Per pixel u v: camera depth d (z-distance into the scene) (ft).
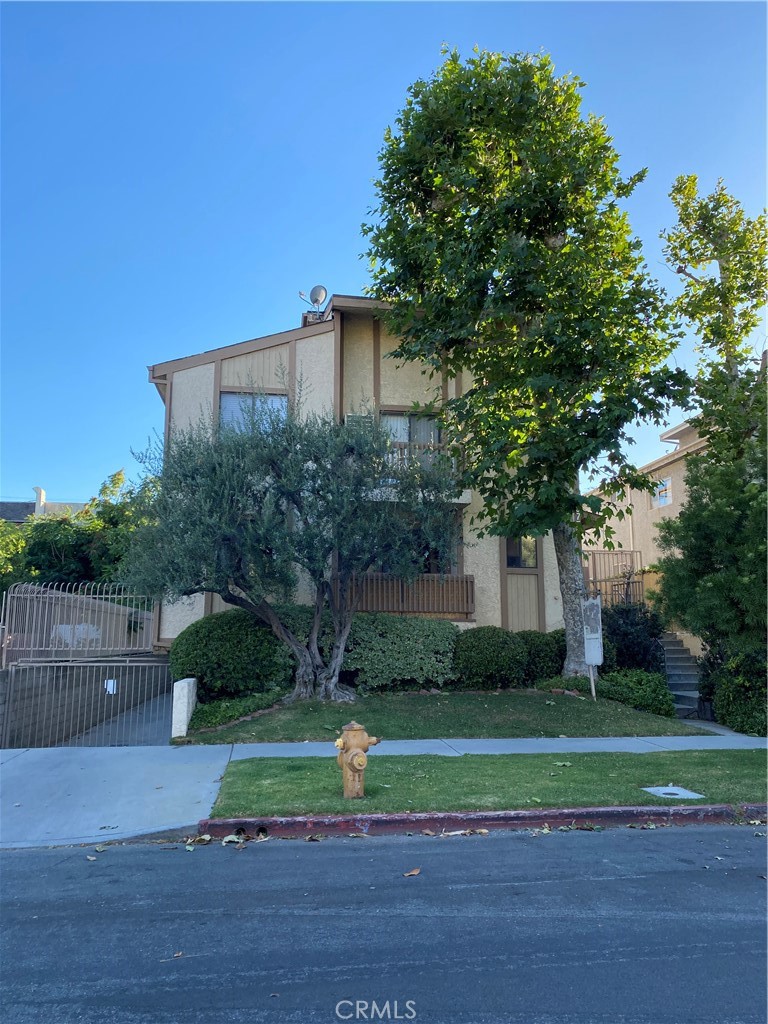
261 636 44.09
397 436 55.42
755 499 32.71
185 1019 12.17
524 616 55.36
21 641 42.22
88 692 50.55
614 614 54.08
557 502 41.63
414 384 56.49
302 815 23.89
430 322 47.44
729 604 33.14
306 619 46.42
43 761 32.24
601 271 44.70
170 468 40.04
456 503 51.55
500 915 16.55
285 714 40.73
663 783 28.58
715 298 51.55
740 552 32.48
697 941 15.21
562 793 26.68
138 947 14.97
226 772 29.76
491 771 29.99
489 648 48.21
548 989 13.15
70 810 25.54
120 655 51.88
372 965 14.08
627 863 20.52
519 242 43.91
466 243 44.55
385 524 42.32
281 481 40.27
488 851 21.63
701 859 20.97
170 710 51.75
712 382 47.93
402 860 20.72
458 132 46.16
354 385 55.62
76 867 20.47
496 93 44.42
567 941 15.17
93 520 85.20
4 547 80.94
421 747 35.70
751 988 13.24
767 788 27.94
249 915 16.62
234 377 53.01
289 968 13.97
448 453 52.03
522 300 44.21
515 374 44.39
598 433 40.11
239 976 13.66
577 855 21.27
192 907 17.19
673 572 35.32
